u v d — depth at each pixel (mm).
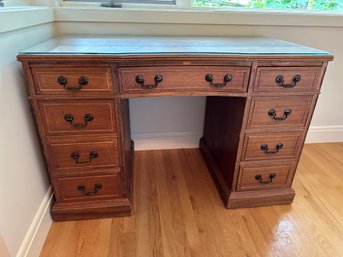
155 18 1385
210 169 1609
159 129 1802
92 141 1062
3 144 832
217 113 1478
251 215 1296
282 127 1157
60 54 869
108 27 1381
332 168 1701
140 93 989
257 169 1257
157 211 1304
